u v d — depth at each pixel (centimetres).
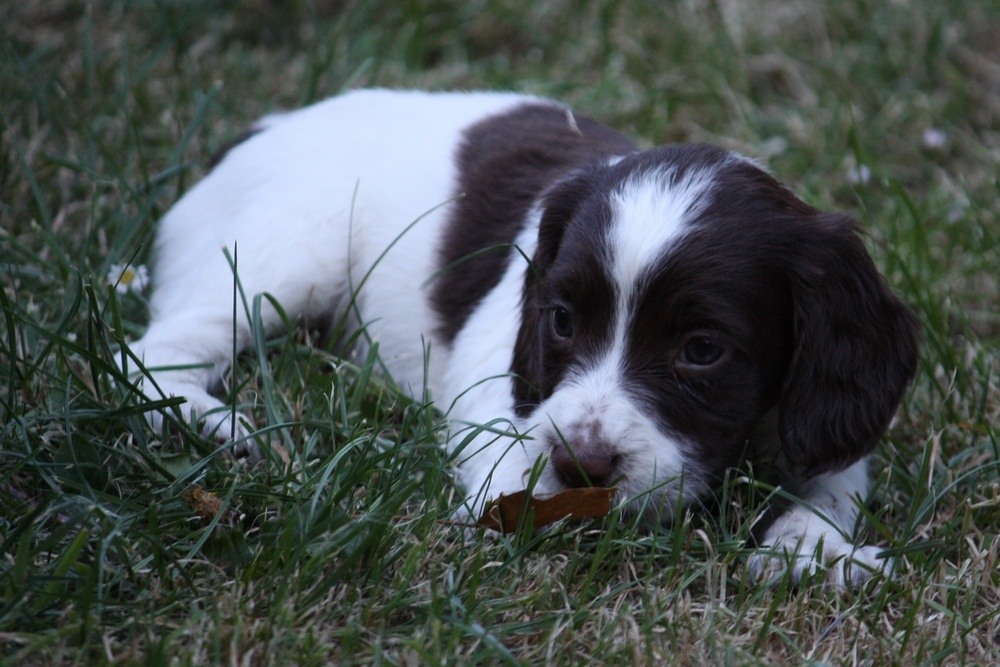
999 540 407
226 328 507
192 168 634
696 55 803
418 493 409
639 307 394
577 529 384
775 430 434
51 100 672
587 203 420
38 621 326
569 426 387
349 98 576
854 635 362
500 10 845
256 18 840
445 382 497
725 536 395
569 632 345
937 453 455
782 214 411
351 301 495
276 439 438
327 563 361
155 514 353
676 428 397
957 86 783
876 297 417
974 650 367
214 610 331
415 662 326
